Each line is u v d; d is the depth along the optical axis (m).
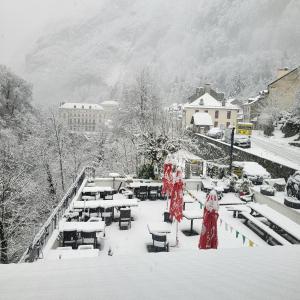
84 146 41.41
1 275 2.87
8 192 24.03
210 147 35.22
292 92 55.56
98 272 2.94
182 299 2.13
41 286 2.49
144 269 3.04
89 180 18.67
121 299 2.15
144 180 19.17
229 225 12.32
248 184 17.92
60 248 8.91
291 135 45.03
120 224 12.40
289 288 2.37
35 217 26.31
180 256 3.69
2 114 46.16
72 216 11.91
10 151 28.25
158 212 14.69
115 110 53.06
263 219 13.74
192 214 12.01
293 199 13.91
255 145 37.91
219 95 80.75
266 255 3.73
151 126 32.69
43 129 36.72
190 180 19.02
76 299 2.17
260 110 60.38
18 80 52.44
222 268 3.05
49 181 33.19
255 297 2.15
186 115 67.06
